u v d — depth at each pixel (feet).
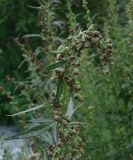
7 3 25.31
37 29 25.36
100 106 11.98
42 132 6.59
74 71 6.46
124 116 11.80
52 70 6.65
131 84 11.80
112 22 12.95
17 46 26.66
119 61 11.87
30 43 24.71
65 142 6.88
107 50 6.93
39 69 12.10
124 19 14.99
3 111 25.95
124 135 11.57
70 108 7.20
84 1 11.86
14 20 26.20
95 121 11.64
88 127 11.48
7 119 26.14
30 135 6.53
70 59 6.44
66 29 14.78
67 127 6.83
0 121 26.37
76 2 16.74
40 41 24.62
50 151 6.89
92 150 11.23
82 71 12.46
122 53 12.01
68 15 11.96
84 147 10.43
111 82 11.92
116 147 11.45
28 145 12.67
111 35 12.86
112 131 11.73
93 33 6.49
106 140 11.44
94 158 11.10
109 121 11.78
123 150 11.30
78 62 6.48
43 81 11.59
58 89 6.61
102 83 12.23
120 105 11.91
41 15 11.77
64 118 6.75
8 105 25.88
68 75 6.48
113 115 11.82
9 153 12.12
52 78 6.51
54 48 11.82
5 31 26.63
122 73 11.86
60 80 6.52
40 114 11.12
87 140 11.30
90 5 17.80
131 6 11.66
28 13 25.38
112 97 11.98
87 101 11.88
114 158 11.19
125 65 11.95
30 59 12.21
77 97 7.22
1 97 25.98
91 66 12.78
